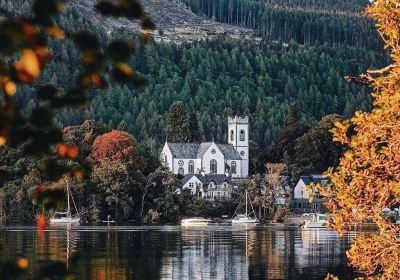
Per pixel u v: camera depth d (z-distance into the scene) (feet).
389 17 201.26
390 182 192.95
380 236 206.28
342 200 198.18
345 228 204.03
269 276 632.79
